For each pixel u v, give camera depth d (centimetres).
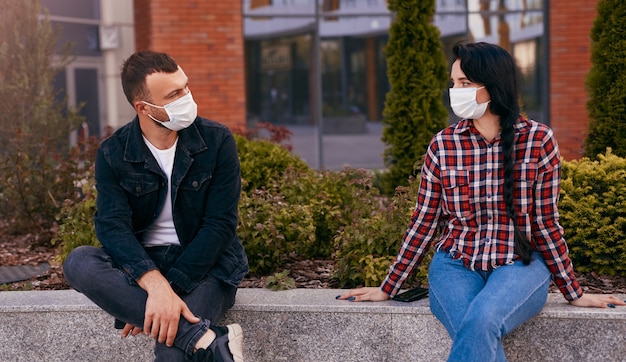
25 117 691
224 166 316
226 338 288
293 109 1231
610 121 510
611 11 509
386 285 337
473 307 278
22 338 351
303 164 575
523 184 298
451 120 1102
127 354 350
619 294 347
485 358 270
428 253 387
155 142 313
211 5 1109
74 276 300
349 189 521
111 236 303
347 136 1249
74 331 350
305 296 354
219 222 311
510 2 1232
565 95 1207
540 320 321
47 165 596
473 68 291
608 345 318
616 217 400
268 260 439
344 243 407
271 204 470
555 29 1202
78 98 1460
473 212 304
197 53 1109
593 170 409
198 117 323
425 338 332
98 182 311
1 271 487
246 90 1206
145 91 298
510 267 296
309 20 1223
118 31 1352
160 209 315
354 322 337
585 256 406
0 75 688
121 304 294
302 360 342
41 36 706
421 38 698
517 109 294
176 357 290
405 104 702
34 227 605
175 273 302
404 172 698
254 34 1198
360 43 1238
